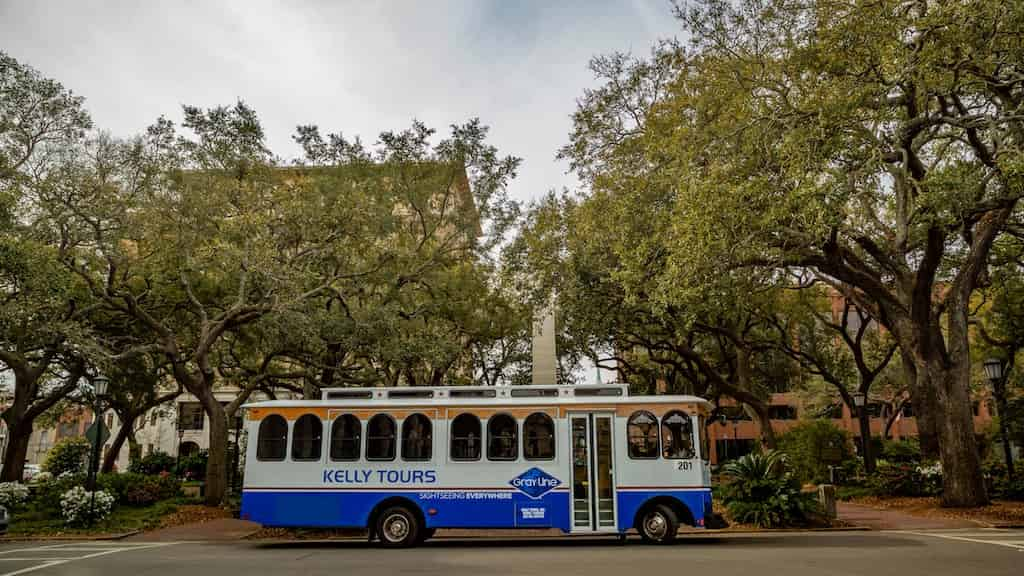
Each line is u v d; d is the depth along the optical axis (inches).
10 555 556.7
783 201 616.7
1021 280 1097.4
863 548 524.7
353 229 946.7
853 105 607.2
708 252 656.4
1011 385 1439.5
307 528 658.2
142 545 635.5
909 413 2146.9
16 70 845.2
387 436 604.4
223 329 941.2
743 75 732.7
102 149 869.2
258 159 921.5
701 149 703.7
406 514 592.7
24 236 811.4
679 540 609.6
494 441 595.2
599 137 940.0
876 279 831.7
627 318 1056.8
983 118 635.5
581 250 959.6
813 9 650.8
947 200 649.6
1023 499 886.4
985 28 565.3
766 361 1754.4
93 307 919.0
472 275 1259.2
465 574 422.9
